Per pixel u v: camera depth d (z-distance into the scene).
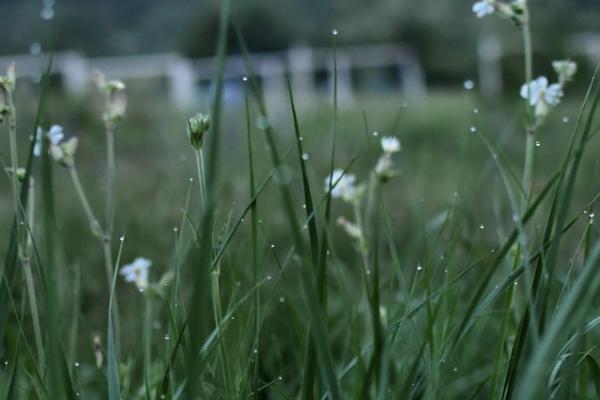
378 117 4.65
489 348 1.16
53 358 0.77
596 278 0.76
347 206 1.83
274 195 1.81
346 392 1.00
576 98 5.91
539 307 0.81
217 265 0.89
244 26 13.96
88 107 4.29
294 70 8.66
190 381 0.74
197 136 0.87
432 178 2.38
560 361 0.86
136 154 3.37
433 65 11.70
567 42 6.98
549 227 0.84
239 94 7.12
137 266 1.05
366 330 1.08
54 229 0.78
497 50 7.48
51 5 1.17
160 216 1.83
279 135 3.83
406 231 1.66
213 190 0.73
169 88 7.82
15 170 0.94
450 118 4.32
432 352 0.85
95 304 1.33
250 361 0.88
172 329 0.91
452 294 1.00
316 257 0.83
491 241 1.43
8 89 0.94
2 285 0.85
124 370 1.01
